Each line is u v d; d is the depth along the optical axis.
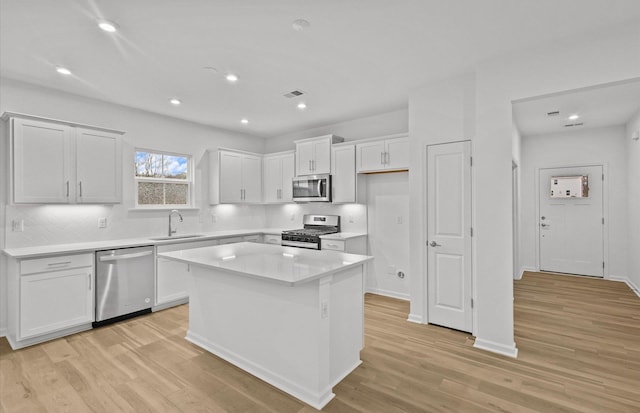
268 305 2.31
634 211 4.57
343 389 2.17
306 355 2.08
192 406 2.00
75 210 3.60
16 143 2.95
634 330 3.14
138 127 4.17
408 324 3.34
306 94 3.65
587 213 5.39
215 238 4.45
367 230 4.60
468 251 3.10
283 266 2.24
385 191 4.42
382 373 2.37
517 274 5.24
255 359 2.39
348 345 2.39
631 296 4.28
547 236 5.75
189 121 4.77
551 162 5.66
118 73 3.02
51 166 3.14
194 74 3.07
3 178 3.10
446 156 3.22
